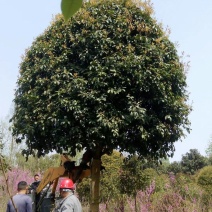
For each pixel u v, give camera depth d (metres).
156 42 10.22
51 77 9.64
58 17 10.66
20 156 17.94
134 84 9.48
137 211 10.69
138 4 10.34
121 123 9.12
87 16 9.93
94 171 9.80
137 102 9.49
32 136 9.89
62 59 9.77
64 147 9.38
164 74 9.76
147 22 10.24
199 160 39.38
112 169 14.16
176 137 10.15
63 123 8.98
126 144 9.59
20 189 6.48
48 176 8.56
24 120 9.85
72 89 9.22
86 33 9.78
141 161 11.66
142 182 11.71
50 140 9.84
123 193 11.81
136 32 10.27
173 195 9.83
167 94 9.87
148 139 9.88
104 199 13.38
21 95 10.51
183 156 40.69
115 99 9.40
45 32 10.79
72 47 9.92
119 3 10.33
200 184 18.30
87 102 9.21
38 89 9.91
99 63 9.50
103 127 9.01
